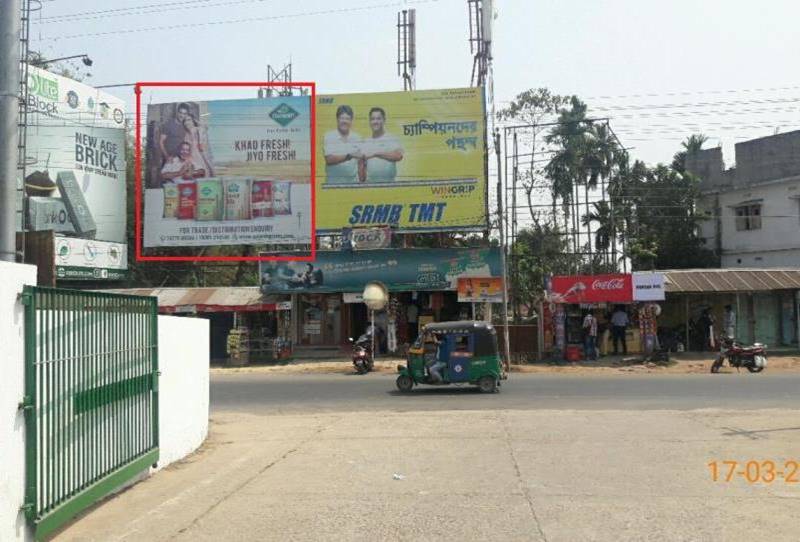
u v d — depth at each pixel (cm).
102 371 646
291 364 2725
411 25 3331
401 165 2919
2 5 838
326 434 1100
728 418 1194
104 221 3400
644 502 651
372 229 2834
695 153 4169
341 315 3005
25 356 505
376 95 2941
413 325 2958
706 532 559
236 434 1134
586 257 3922
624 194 3962
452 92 2908
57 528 570
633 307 2814
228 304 2909
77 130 3262
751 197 3809
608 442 973
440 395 1705
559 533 559
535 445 957
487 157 2902
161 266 3825
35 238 969
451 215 2888
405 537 555
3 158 827
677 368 2425
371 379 2141
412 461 862
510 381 2005
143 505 662
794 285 2803
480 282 2781
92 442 621
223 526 590
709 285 2803
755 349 2248
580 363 2584
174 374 895
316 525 589
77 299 592
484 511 627
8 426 481
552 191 3875
